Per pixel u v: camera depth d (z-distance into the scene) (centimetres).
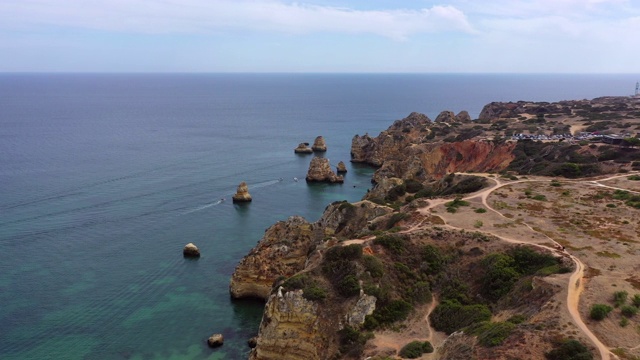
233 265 8200
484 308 4738
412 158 13975
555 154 11006
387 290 5081
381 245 5688
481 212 6856
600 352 3256
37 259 8094
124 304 6750
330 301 4950
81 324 6181
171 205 11531
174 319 6438
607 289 4166
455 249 5719
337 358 4572
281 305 4969
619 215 6506
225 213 11212
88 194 12038
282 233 7644
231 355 5678
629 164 9375
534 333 3516
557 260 4997
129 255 8450
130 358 5534
